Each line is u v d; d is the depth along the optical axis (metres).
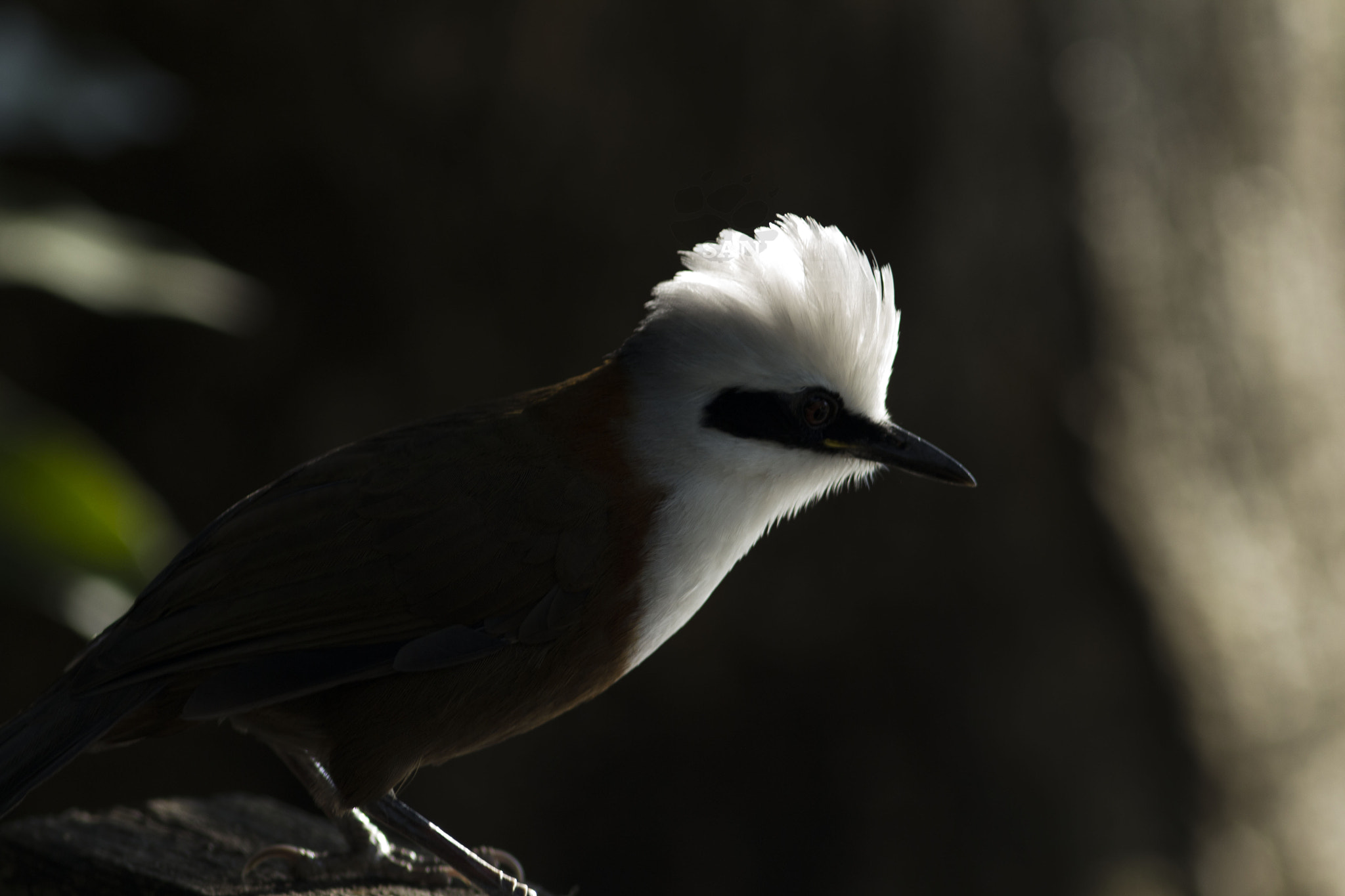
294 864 6.10
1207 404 13.75
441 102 12.60
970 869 12.39
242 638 5.73
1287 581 13.78
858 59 12.40
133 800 13.61
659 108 12.44
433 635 5.82
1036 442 12.84
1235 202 14.32
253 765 13.78
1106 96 13.19
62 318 13.15
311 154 12.88
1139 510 13.05
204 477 13.23
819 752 12.60
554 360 12.80
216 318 8.17
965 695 12.47
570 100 12.47
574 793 12.74
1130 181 13.38
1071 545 12.89
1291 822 13.29
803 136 12.41
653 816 12.73
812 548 12.39
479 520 5.92
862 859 12.48
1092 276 13.06
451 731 5.91
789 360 6.02
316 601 5.78
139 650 5.66
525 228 12.73
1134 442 13.25
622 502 6.04
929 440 12.55
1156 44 13.71
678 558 6.11
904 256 12.56
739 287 6.09
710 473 6.12
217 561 5.84
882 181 12.54
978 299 12.65
